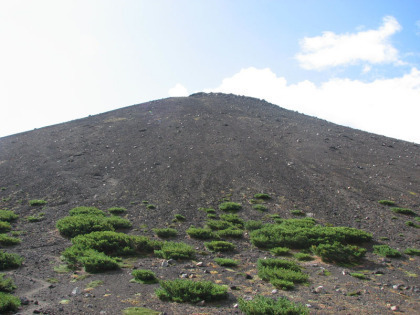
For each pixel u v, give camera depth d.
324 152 30.05
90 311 7.32
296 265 11.76
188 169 26.03
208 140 33.16
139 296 8.50
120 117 43.25
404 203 20.36
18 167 26.58
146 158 28.39
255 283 10.13
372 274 11.64
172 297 8.33
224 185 23.33
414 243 15.14
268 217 18.62
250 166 26.61
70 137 34.94
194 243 14.89
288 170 25.89
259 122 40.62
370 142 34.59
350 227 16.72
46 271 10.48
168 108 47.28
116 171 25.80
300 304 7.68
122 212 18.80
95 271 10.59
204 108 47.22
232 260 12.33
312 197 21.34
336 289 9.84
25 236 14.81
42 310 7.24
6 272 10.16
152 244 13.56
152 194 21.77
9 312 7.01
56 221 17.02
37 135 36.59
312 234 14.79
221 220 17.91
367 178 24.36
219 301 8.39
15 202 20.09
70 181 23.53
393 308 8.33
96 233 13.61
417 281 11.05
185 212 19.09
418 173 25.47
